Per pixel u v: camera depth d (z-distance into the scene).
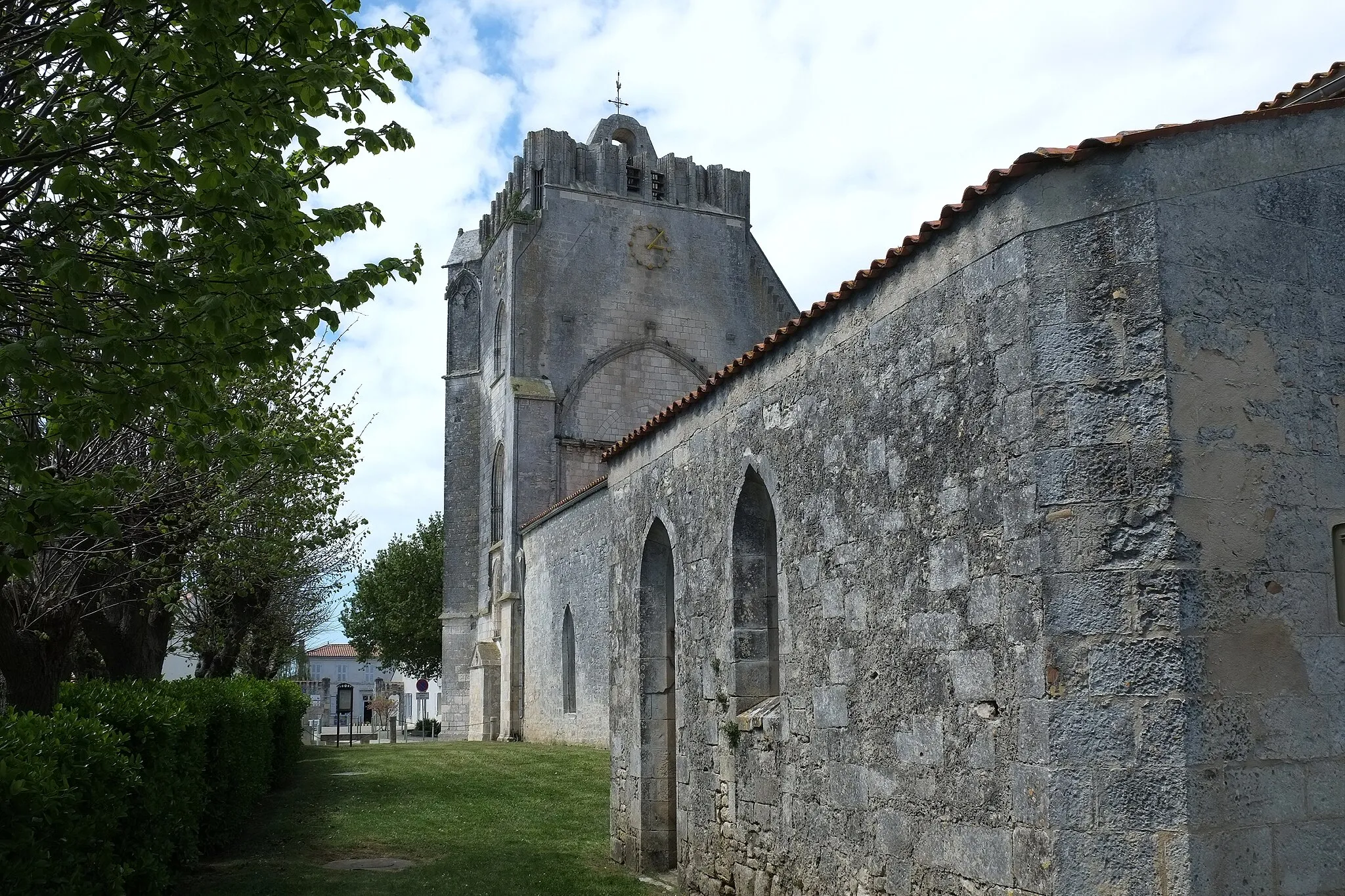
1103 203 7.25
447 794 21.17
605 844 15.84
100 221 7.93
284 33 8.24
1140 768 6.65
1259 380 7.18
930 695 8.23
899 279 8.90
